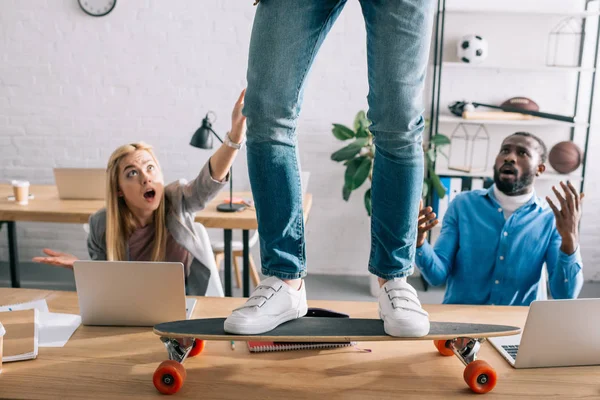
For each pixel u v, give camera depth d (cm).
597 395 136
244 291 319
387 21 125
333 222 448
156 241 225
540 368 149
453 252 240
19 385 137
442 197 396
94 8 421
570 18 416
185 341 143
